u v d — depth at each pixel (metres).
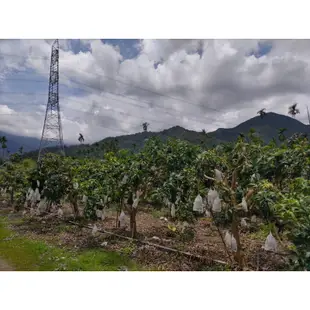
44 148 37.88
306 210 3.59
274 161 6.49
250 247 6.06
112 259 5.96
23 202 13.39
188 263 5.48
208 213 5.78
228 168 5.28
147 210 11.22
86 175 10.12
